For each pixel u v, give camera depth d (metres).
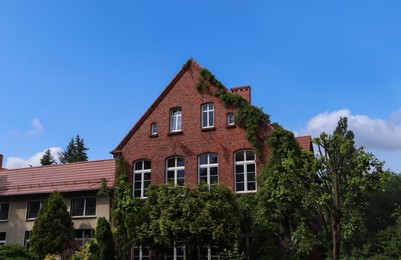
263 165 25.62
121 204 27.83
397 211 40.00
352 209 16.02
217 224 20.77
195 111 28.45
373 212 46.25
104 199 29.72
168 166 28.33
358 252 34.28
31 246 27.38
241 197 24.70
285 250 22.33
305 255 22.16
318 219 20.97
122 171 28.86
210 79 28.53
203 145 27.55
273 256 22.52
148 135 29.19
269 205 23.30
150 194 22.52
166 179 27.97
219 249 21.56
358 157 15.03
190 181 27.14
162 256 25.66
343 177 15.52
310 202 16.86
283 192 17.12
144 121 29.66
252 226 23.50
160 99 29.67
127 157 29.23
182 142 28.12
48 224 27.48
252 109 26.72
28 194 31.61
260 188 24.56
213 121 27.94
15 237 31.30
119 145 29.61
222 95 27.91
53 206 28.06
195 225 20.42
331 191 15.59
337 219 15.16
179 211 21.12
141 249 26.52
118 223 27.55
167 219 20.86
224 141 27.11
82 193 30.50
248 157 26.50
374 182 14.98
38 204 31.78
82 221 29.86
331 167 15.55
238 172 26.45
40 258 26.88
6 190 32.41
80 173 31.45
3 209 32.66
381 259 32.78
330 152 15.63
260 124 26.48
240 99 27.39
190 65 29.56
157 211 21.73
